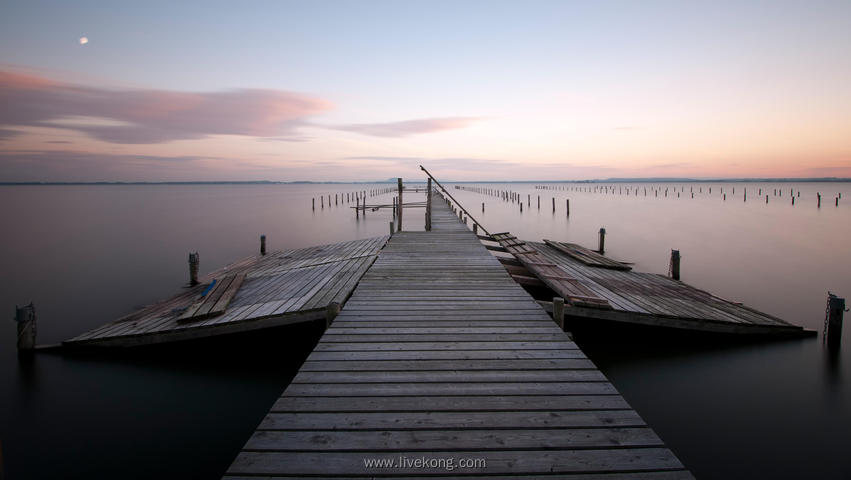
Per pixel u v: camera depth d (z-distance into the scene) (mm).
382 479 2516
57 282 13562
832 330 7309
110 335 7430
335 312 5316
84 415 5695
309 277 9930
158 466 4754
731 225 27812
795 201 55906
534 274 9719
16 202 63438
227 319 7172
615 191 103250
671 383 6379
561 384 3611
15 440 5199
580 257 12523
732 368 6793
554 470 2590
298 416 3115
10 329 9336
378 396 3402
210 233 25125
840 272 14008
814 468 4660
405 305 5926
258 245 20828
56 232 25641
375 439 2861
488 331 4879
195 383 6496
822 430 5305
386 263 8898
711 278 13250
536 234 23828
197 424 5523
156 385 6445
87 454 4953
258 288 9703
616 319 7195
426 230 14656
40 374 6723
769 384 6340
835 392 6121
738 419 5539
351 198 69375
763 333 7730
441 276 7707
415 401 3328
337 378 3711
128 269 15445
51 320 10023
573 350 4336
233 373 6789
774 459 4801
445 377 3734
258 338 7914
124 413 5746
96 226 28844
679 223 29125
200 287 11031
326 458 2674
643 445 2816
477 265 8680
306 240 22328
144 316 8594
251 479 2498
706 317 7609
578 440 2865
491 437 2893
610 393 3469
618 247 19203
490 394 3441
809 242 20328
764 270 14320
